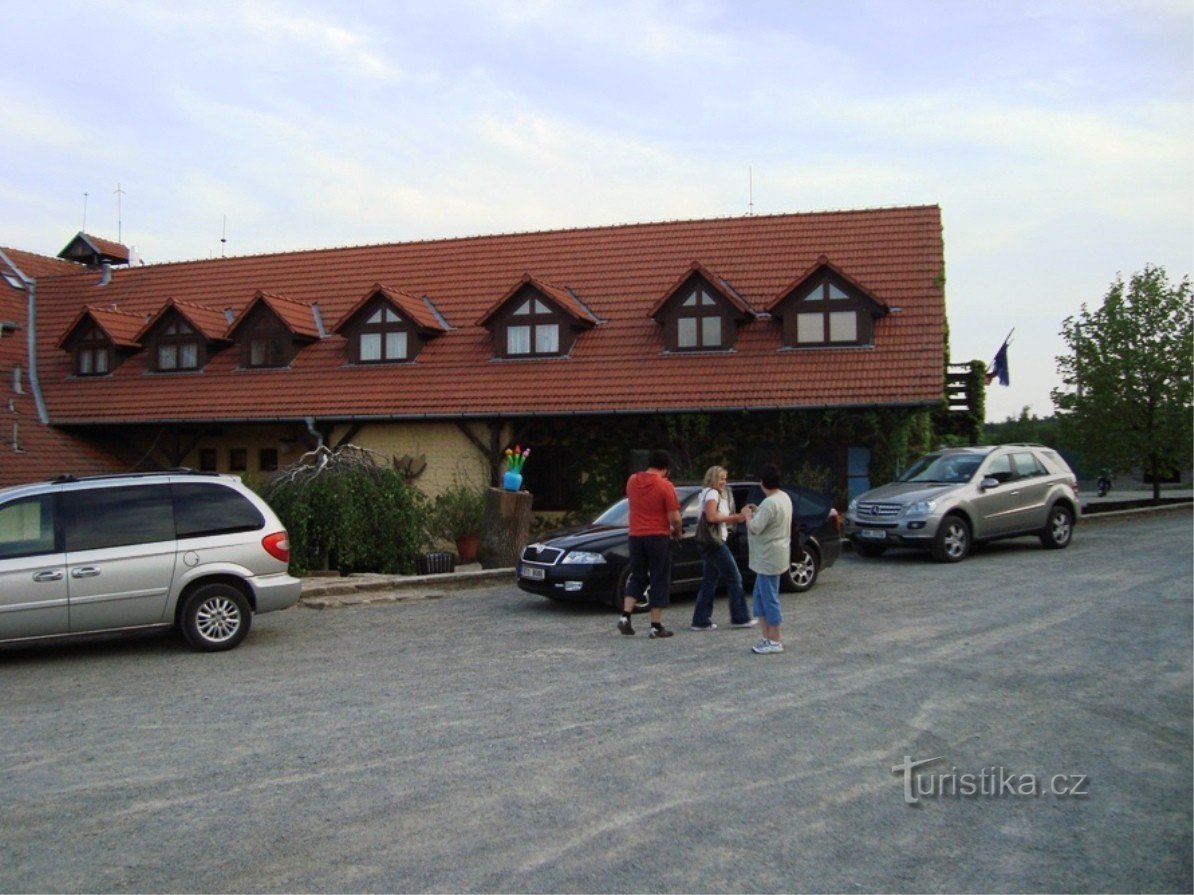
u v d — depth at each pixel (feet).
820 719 24.98
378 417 72.74
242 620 36.09
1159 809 19.20
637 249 82.89
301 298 87.76
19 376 84.07
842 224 79.46
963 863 16.74
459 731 24.47
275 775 21.49
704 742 23.18
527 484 73.77
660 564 36.11
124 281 96.22
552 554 42.37
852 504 59.72
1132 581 46.26
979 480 57.26
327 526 54.60
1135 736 23.65
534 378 72.49
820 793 19.90
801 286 69.51
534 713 25.94
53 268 100.27
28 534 34.14
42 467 76.02
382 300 78.07
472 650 34.50
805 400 64.85
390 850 17.37
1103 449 90.58
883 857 16.96
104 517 34.99
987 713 25.49
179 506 36.04
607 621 39.93
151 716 26.66
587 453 71.46
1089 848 17.39
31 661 34.83
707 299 71.56
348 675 31.09
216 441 80.59
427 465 73.67
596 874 16.25
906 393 63.67
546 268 83.46
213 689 29.68
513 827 18.28
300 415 74.38
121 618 34.60
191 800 20.10
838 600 43.27
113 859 17.29
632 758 22.11
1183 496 116.57
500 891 15.69
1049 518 59.62
